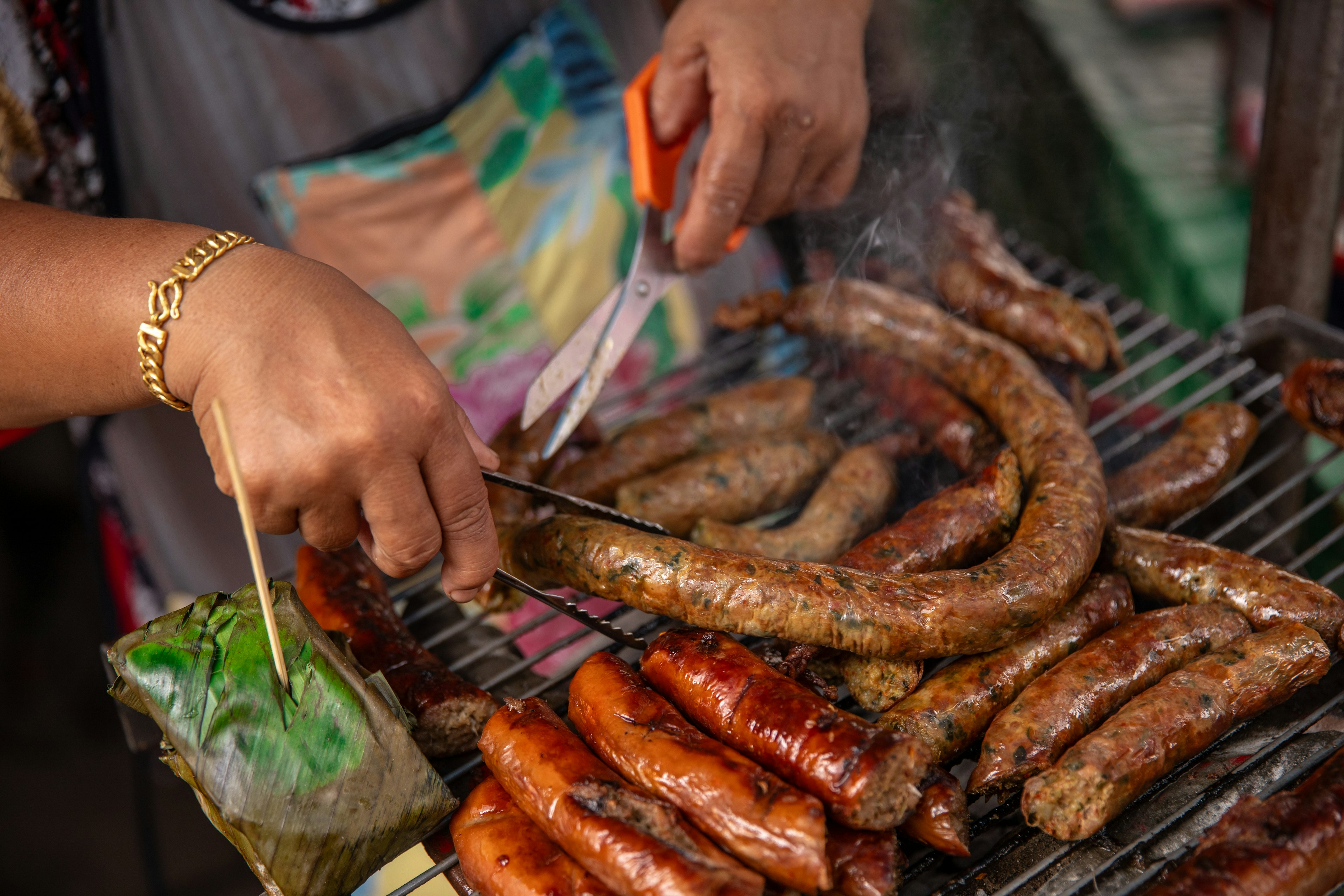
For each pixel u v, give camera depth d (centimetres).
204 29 88
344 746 60
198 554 102
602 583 64
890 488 75
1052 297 79
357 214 97
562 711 67
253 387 56
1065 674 63
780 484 76
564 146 103
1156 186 112
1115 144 119
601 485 77
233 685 60
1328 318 101
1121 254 119
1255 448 80
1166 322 83
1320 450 96
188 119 90
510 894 58
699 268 76
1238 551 77
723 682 61
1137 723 60
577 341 74
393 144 96
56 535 122
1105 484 68
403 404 56
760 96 73
